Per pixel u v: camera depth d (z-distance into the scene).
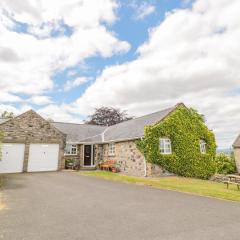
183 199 9.82
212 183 16.75
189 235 5.51
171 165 20.73
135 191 11.84
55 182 15.12
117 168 23.69
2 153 22.08
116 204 8.83
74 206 8.48
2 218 6.95
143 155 20.33
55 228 6.03
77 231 5.79
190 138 22.69
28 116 23.97
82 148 27.39
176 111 22.47
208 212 7.64
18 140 23.02
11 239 5.27
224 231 5.79
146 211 7.76
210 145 24.06
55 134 25.20
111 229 5.95
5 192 11.42
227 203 9.06
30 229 5.95
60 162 24.95
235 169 31.22
